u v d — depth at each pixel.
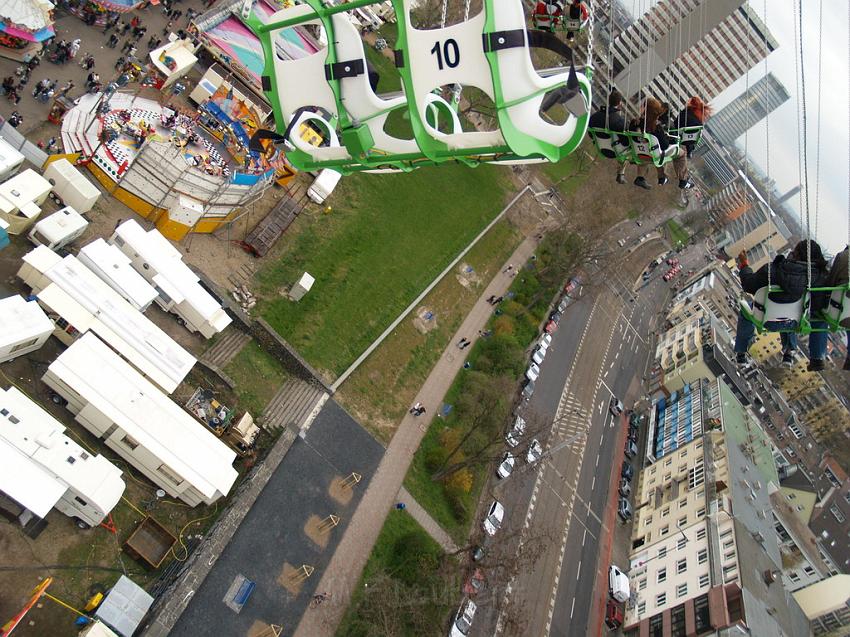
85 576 48.09
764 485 98.19
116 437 51.38
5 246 53.62
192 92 76.12
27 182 55.19
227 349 63.88
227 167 72.94
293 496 61.91
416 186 96.88
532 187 121.19
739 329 25.91
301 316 71.38
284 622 56.44
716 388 109.75
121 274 56.06
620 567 91.75
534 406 97.06
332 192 83.31
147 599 48.16
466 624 68.00
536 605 79.12
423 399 79.38
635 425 113.69
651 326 141.75
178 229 64.19
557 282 108.25
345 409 70.62
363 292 79.06
